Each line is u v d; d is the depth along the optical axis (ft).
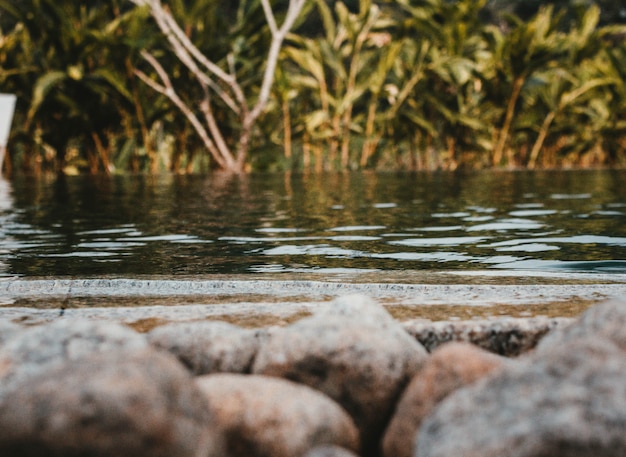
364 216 17.60
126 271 10.85
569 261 11.29
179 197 23.70
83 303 8.29
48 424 4.00
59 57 41.81
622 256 11.66
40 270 10.96
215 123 47.01
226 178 35.45
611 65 50.80
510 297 8.21
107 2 45.27
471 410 4.52
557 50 49.55
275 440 4.84
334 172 42.88
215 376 5.29
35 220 17.38
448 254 12.08
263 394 5.05
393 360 5.62
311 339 5.68
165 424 4.12
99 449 3.98
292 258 11.84
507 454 4.11
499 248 12.63
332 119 49.26
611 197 22.17
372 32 51.55
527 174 37.78
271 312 7.60
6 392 5.00
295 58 47.67
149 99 46.19
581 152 52.65
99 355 4.49
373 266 11.02
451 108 49.57
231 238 14.16
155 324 7.20
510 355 6.77
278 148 48.29
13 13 41.24
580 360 4.58
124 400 4.09
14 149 46.09
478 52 50.06
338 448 4.60
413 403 5.20
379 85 46.68
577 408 4.22
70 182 32.50
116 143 46.16
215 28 46.88
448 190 25.95
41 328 5.56
